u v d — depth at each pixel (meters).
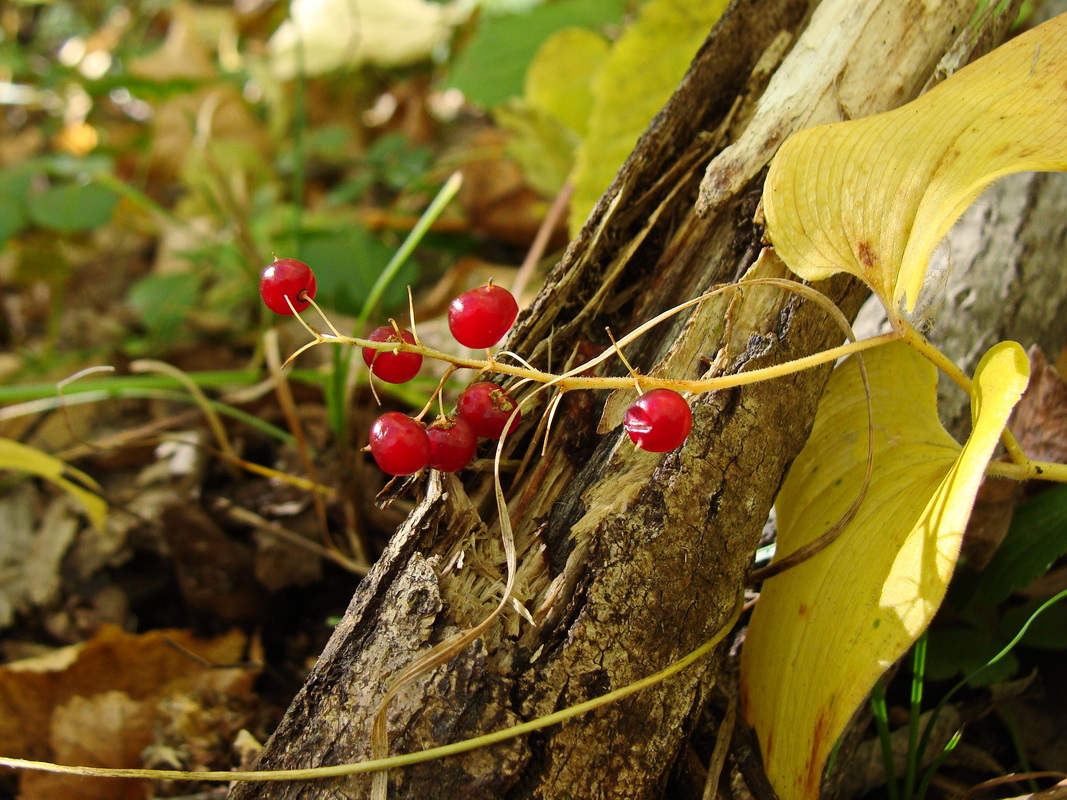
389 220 0.31
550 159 0.29
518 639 0.13
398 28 0.38
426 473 0.14
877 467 0.14
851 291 0.14
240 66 0.42
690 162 0.15
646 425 0.12
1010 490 0.15
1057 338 0.18
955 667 0.16
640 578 0.13
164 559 0.21
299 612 0.20
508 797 0.12
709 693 0.14
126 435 0.24
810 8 0.15
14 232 0.29
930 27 0.14
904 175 0.13
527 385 0.14
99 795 0.17
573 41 0.25
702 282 0.14
